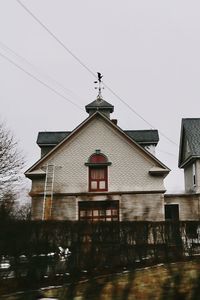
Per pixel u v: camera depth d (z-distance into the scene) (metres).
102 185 30.88
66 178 30.84
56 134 36.91
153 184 30.55
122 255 18.31
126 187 30.58
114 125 31.38
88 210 30.42
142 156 31.06
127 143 31.33
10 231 14.63
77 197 30.53
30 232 15.23
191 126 39.72
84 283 14.12
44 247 15.55
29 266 14.90
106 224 18.05
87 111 36.44
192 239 20.97
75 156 31.22
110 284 13.48
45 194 30.08
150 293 12.66
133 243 18.97
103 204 30.52
